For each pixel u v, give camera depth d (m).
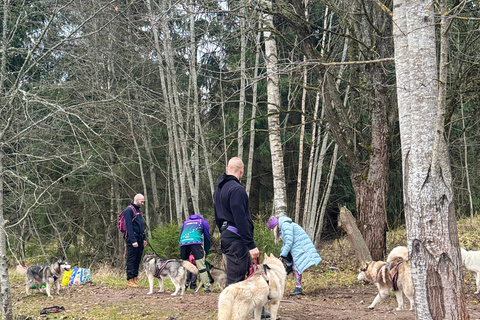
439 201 4.04
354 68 10.66
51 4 7.25
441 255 3.99
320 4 14.65
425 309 4.03
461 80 9.48
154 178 16.30
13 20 7.98
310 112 17.33
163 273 8.12
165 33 11.96
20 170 8.42
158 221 16.20
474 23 9.77
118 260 16.20
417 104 4.16
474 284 8.74
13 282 10.71
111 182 15.52
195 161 13.26
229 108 16.92
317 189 14.02
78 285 9.72
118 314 6.58
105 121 7.13
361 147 10.94
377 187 9.76
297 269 7.67
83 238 17.14
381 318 5.80
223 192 5.03
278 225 7.79
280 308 6.52
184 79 16.45
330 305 6.89
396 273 6.40
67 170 14.50
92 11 8.74
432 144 4.10
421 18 4.20
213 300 7.24
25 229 13.84
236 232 4.99
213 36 11.43
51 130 7.49
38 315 6.80
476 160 17.86
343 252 12.82
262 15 9.36
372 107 9.83
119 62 12.70
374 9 9.48
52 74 9.18
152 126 15.11
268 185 17.98
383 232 9.74
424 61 4.18
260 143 17.25
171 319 6.09
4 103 5.96
